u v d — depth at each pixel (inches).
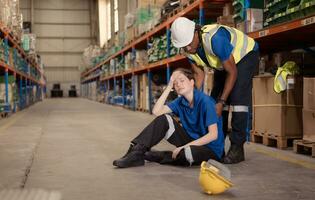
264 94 173.8
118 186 103.7
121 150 164.7
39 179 112.7
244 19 187.2
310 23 136.2
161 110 131.5
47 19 1134.4
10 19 354.9
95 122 302.2
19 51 454.3
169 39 313.6
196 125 126.2
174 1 316.2
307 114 150.5
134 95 458.9
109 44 924.0
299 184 105.2
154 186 103.3
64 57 1152.8
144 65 400.2
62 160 141.9
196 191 98.3
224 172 99.7
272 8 169.8
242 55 137.0
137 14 427.2
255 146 172.2
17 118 342.6
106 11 1009.5
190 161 122.1
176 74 126.8
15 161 140.0
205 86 209.8
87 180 110.7
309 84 148.3
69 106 573.3
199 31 130.5
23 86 525.7
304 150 154.7
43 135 218.4
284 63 179.8
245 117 136.8
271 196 93.7
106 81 707.4
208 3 240.8
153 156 133.2
